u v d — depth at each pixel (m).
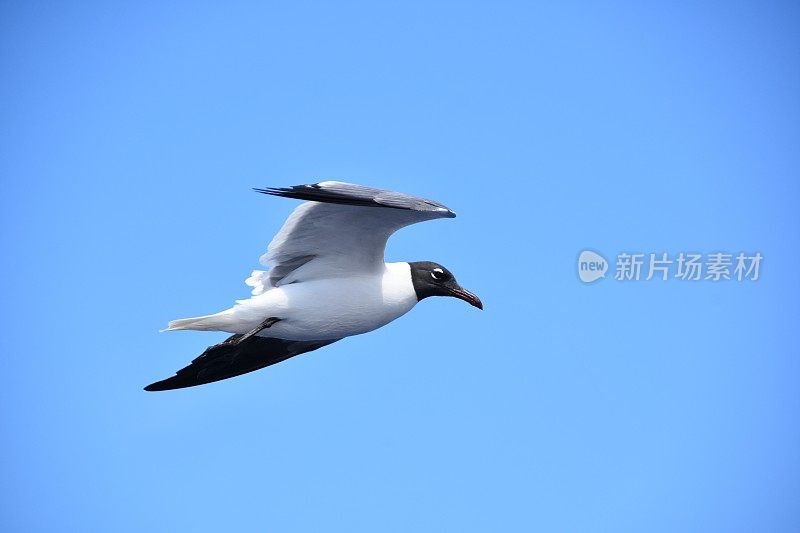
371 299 14.23
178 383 15.33
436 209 12.81
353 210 13.37
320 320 14.17
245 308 14.09
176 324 14.14
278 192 12.80
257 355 15.71
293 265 14.34
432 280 14.80
